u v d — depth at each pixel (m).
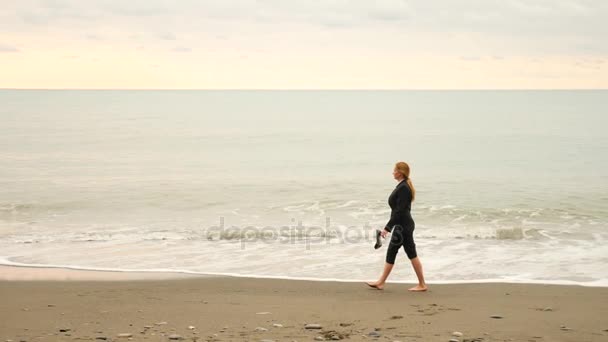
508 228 14.36
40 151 32.44
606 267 10.50
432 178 23.38
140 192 20.50
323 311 7.34
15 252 12.20
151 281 9.62
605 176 23.55
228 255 11.84
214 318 6.94
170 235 13.94
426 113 70.69
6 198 19.38
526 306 7.66
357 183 22.25
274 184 22.11
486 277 9.84
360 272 10.31
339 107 90.44
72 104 92.25
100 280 9.71
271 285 9.26
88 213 17.17
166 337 5.94
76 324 6.63
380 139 39.31
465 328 6.41
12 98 121.44
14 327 6.50
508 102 113.56
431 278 9.77
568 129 44.94
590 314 7.17
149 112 70.81
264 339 5.84
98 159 29.67
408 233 8.67
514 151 32.25
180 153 32.38
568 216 16.12
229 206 18.08
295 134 42.62
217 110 77.25
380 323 6.66
